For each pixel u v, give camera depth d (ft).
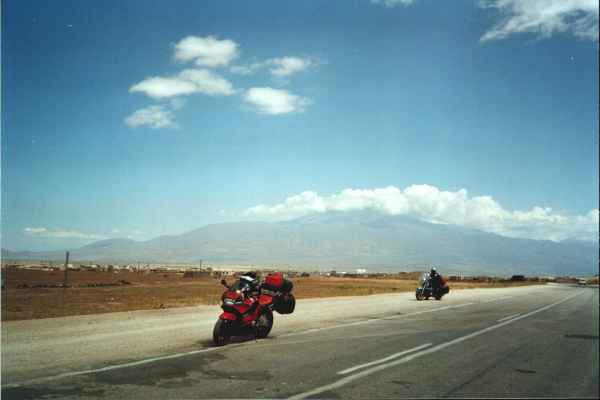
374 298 112.27
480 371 29.96
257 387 25.38
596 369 31.04
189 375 27.91
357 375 28.27
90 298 101.91
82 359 32.50
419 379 27.58
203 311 68.90
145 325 51.57
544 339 44.24
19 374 28.04
